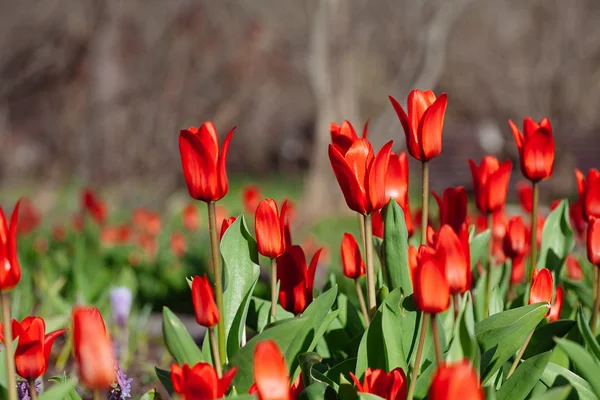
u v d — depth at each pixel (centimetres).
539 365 283
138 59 2283
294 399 283
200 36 2342
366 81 3862
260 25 2653
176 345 273
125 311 579
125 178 2005
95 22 2306
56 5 2481
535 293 306
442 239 263
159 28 2305
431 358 305
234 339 306
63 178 2236
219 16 2430
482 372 291
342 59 2902
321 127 2819
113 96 2169
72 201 1705
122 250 946
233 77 2433
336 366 316
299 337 284
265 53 2764
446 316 341
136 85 2194
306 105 4219
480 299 389
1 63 2647
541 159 368
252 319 358
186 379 244
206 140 282
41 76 2569
